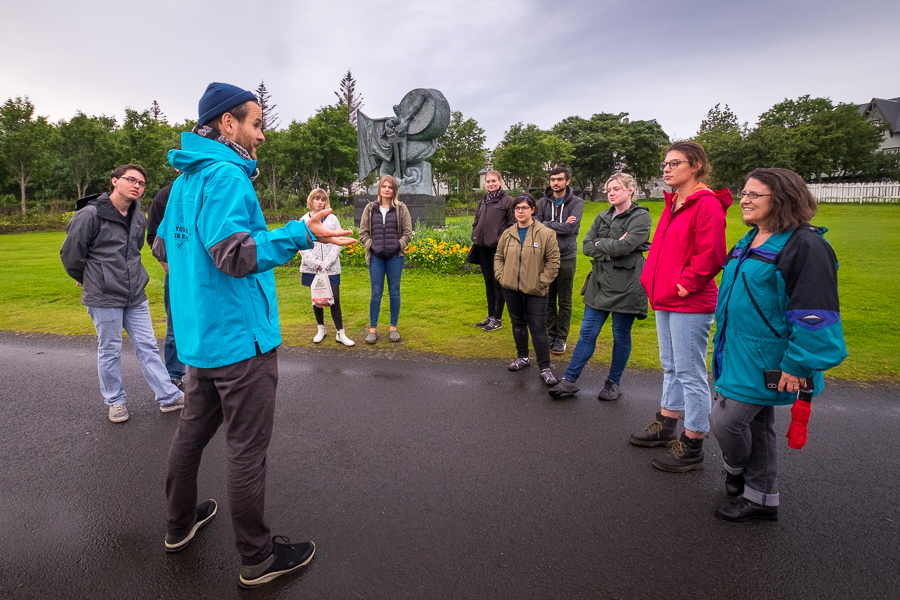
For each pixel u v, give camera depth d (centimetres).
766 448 239
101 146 3344
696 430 286
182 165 184
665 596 193
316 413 367
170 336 406
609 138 4541
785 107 5159
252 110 197
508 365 475
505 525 238
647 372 455
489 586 199
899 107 5316
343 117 4078
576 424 349
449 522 240
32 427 348
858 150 4009
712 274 273
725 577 204
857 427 340
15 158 3072
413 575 205
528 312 428
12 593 196
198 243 180
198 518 236
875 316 629
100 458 305
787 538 228
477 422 351
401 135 1559
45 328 628
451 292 816
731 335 236
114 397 361
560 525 238
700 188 283
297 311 700
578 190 5191
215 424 209
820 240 212
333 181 4228
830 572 206
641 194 5434
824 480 276
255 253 169
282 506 254
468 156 3931
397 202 538
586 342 388
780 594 194
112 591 198
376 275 533
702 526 238
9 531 235
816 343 205
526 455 305
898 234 1486
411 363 480
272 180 3984
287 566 205
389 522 240
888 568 208
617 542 226
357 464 295
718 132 3609
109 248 345
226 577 206
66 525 240
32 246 1727
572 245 514
